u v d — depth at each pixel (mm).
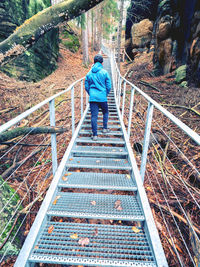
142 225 1588
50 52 7879
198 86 5066
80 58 13383
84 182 2029
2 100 4035
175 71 6559
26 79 5613
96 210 1638
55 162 2141
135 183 2004
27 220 1803
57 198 1800
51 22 2383
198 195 2109
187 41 5824
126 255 1248
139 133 3842
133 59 12547
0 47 2369
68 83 7016
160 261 1175
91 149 2861
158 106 1586
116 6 11164
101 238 1425
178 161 2807
